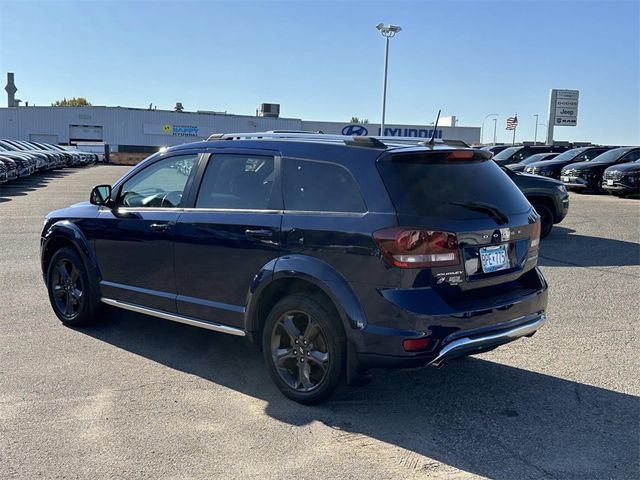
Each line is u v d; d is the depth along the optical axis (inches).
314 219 157.9
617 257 371.9
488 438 146.5
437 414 159.6
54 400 164.1
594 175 829.8
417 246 142.9
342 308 149.9
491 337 151.7
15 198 697.6
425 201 148.8
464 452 139.6
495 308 152.9
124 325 232.4
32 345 207.9
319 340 159.2
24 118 2268.7
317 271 154.2
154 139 2326.5
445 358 145.9
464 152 161.6
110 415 155.8
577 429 151.3
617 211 611.5
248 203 175.5
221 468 131.5
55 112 2268.7
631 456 138.0
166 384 177.0
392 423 154.2
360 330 147.7
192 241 183.5
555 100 1759.4
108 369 187.5
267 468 131.7
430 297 144.2
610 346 211.2
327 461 135.0
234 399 167.5
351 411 161.0
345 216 153.0
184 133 2345.0
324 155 163.2
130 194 209.9
